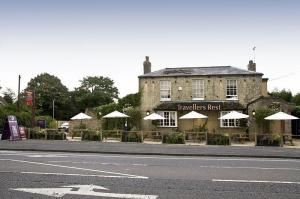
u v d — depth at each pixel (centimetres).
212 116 3241
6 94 8062
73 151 1858
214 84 3306
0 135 2944
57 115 7831
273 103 3023
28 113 3775
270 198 728
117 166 1245
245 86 3253
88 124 3603
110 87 8806
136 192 786
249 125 3075
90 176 1009
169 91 3381
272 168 1207
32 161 1383
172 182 914
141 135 2702
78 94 8556
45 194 757
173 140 2564
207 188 832
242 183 901
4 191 786
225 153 1738
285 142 2662
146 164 1308
